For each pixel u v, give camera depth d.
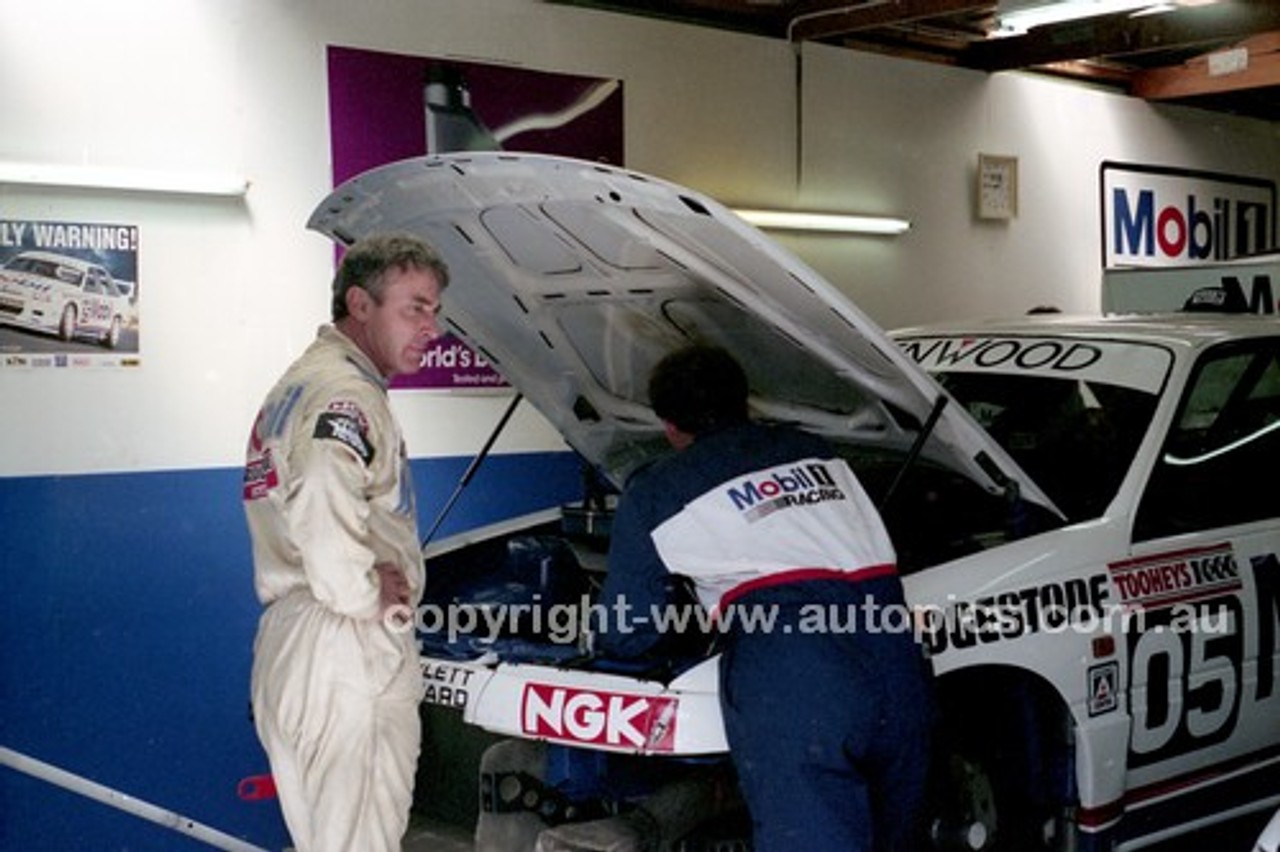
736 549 3.20
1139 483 4.06
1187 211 9.02
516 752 3.49
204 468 4.84
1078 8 6.20
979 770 3.65
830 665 3.09
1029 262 7.90
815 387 3.98
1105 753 3.76
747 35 6.41
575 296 3.91
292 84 5.02
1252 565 4.22
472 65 5.46
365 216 3.88
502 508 5.69
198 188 4.73
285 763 3.11
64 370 4.54
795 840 3.05
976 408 4.60
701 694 3.18
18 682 4.48
